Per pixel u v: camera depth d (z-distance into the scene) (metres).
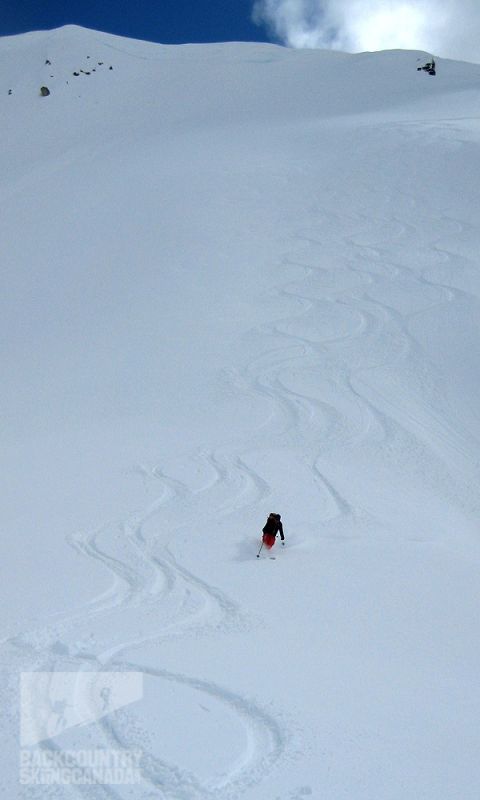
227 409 19.75
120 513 12.83
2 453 16.53
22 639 7.74
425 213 34.81
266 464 16.02
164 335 25.00
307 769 5.55
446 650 8.12
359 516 13.20
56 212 39.66
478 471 17.39
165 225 35.16
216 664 7.27
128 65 74.81
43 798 5.13
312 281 29.00
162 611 8.80
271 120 54.66
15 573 9.88
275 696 6.60
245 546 11.49
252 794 5.26
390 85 62.84
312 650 7.80
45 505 13.15
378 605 9.32
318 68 69.75
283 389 21.06
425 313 25.84
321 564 10.79
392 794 5.30
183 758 5.65
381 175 39.28
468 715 6.55
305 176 40.47
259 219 35.38
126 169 45.50
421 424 19.41
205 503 13.55
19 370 23.16
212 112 60.12
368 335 24.58
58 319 27.34
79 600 9.00
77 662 7.25
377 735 6.06
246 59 76.75
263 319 26.00
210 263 30.83
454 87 60.34
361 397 20.66
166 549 11.19
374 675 7.26
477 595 9.97
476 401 20.97
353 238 32.91
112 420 18.98
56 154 54.41
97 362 23.25
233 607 9.02
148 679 6.91
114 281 30.14
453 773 5.58
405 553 11.52
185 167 43.50
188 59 76.75
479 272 28.69
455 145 41.28
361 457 17.11
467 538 13.07
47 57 75.31
